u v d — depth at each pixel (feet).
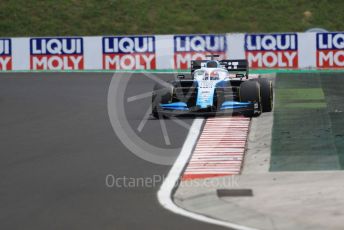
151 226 101.91
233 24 452.35
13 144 170.50
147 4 474.49
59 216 108.37
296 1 470.39
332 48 360.28
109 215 108.47
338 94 245.86
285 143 164.55
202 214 109.50
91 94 260.62
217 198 118.52
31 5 475.31
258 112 199.62
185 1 476.13
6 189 127.65
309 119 194.39
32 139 176.14
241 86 198.39
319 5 465.88
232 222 104.78
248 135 175.11
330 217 104.99
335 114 201.67
